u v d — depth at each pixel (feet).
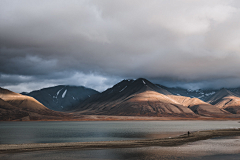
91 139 241.76
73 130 382.83
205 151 145.59
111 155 134.62
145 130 370.12
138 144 174.09
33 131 363.56
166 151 146.10
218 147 161.27
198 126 492.95
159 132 324.60
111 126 513.04
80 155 134.62
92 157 129.59
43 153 140.26
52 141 226.58
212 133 264.52
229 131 292.81
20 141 227.81
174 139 204.44
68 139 242.78
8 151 146.00
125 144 173.78
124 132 329.93
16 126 526.57
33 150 149.59
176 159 124.06
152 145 169.78
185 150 149.79
